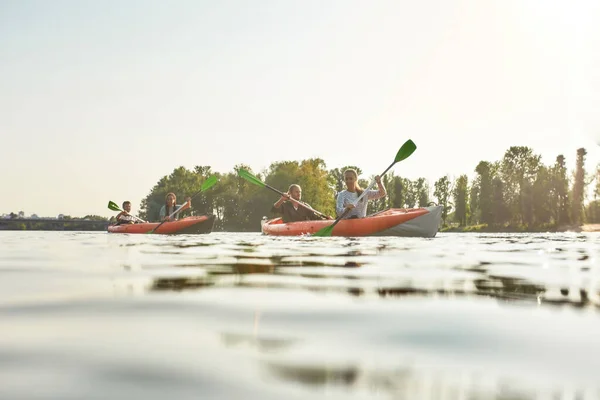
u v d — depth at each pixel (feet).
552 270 11.47
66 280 9.36
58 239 34.50
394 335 4.99
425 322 5.60
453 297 7.38
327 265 12.69
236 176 245.86
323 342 4.72
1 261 14.03
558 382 3.54
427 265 12.78
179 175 247.09
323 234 34.58
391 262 13.66
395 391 3.37
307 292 7.83
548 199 226.58
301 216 41.04
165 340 4.75
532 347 4.52
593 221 244.63
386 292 7.87
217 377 3.65
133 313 6.07
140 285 8.66
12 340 4.73
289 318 5.80
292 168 209.77
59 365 3.92
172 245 24.07
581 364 4.00
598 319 5.73
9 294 7.55
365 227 34.27
